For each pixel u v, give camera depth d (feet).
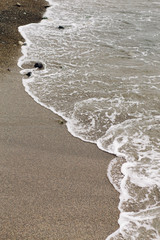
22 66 29.35
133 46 34.37
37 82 26.84
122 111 23.13
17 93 25.02
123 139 20.44
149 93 25.21
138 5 49.08
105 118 22.44
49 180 16.60
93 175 17.30
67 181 16.65
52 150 19.16
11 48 32.73
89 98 24.72
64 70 29.01
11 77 27.27
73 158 18.61
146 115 22.72
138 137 20.54
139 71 28.89
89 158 18.75
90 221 14.30
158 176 17.31
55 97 24.85
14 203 14.96
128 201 15.67
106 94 25.20
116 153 19.25
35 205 14.92
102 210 14.98
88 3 49.85
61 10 46.19
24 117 22.17
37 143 19.69
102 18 43.09
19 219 14.10
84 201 15.40
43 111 23.06
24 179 16.51
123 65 30.04
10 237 13.21
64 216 14.43
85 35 37.19
